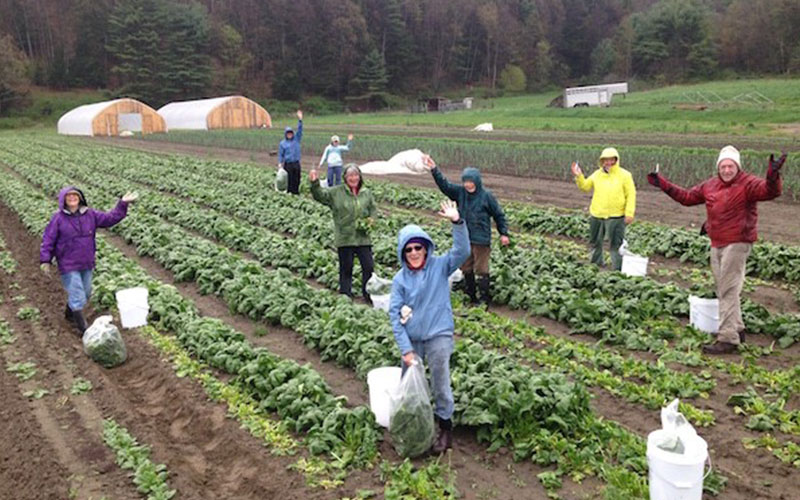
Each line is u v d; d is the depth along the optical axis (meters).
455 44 141.88
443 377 6.96
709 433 7.40
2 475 7.43
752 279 13.17
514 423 7.20
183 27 112.19
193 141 53.28
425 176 29.73
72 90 111.56
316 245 15.97
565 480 6.56
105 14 114.88
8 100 94.75
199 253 15.55
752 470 6.68
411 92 132.75
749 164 24.77
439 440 7.14
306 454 7.24
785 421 7.43
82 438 8.02
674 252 15.05
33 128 89.38
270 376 8.45
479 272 11.80
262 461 7.18
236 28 126.38
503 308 12.04
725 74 115.56
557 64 147.38
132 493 6.91
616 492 6.15
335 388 8.91
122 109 70.00
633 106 69.06
